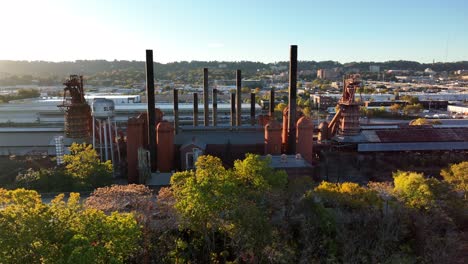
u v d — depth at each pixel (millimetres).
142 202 41094
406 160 84312
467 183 51344
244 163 48875
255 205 40531
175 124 100312
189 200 38031
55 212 30297
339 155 83875
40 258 27000
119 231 29578
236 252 39781
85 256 25312
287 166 68562
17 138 107750
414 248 42875
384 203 46312
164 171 76625
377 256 40125
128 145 75500
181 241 39188
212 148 82312
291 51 80688
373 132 93375
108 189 44375
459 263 40781
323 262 39750
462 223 46594
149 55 76750
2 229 26172
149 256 38000
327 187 48312
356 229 43406
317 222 43094
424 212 45344
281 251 38719
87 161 67250
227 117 161125
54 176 64438
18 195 31891
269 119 100125
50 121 149750
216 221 39344
